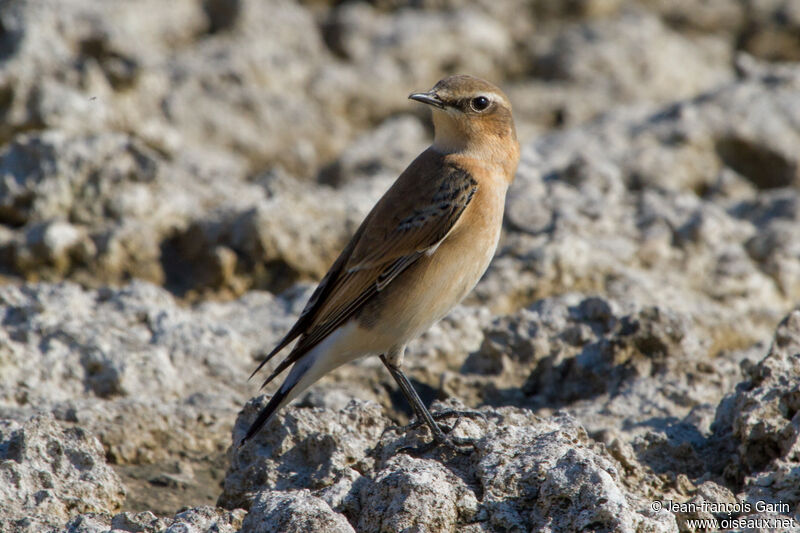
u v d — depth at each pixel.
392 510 7.16
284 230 14.60
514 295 13.76
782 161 17.84
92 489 8.55
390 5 23.95
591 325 12.00
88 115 17.47
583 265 14.09
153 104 18.77
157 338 11.89
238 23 21.73
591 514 6.92
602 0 24.98
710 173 17.75
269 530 7.02
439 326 12.56
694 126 18.22
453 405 9.27
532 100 22.14
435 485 7.28
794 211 15.90
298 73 21.08
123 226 14.62
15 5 18.55
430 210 9.12
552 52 23.34
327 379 11.73
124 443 10.10
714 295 14.27
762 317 13.73
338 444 8.63
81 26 18.67
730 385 11.00
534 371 11.67
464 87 9.46
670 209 15.62
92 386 11.02
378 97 21.56
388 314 9.12
